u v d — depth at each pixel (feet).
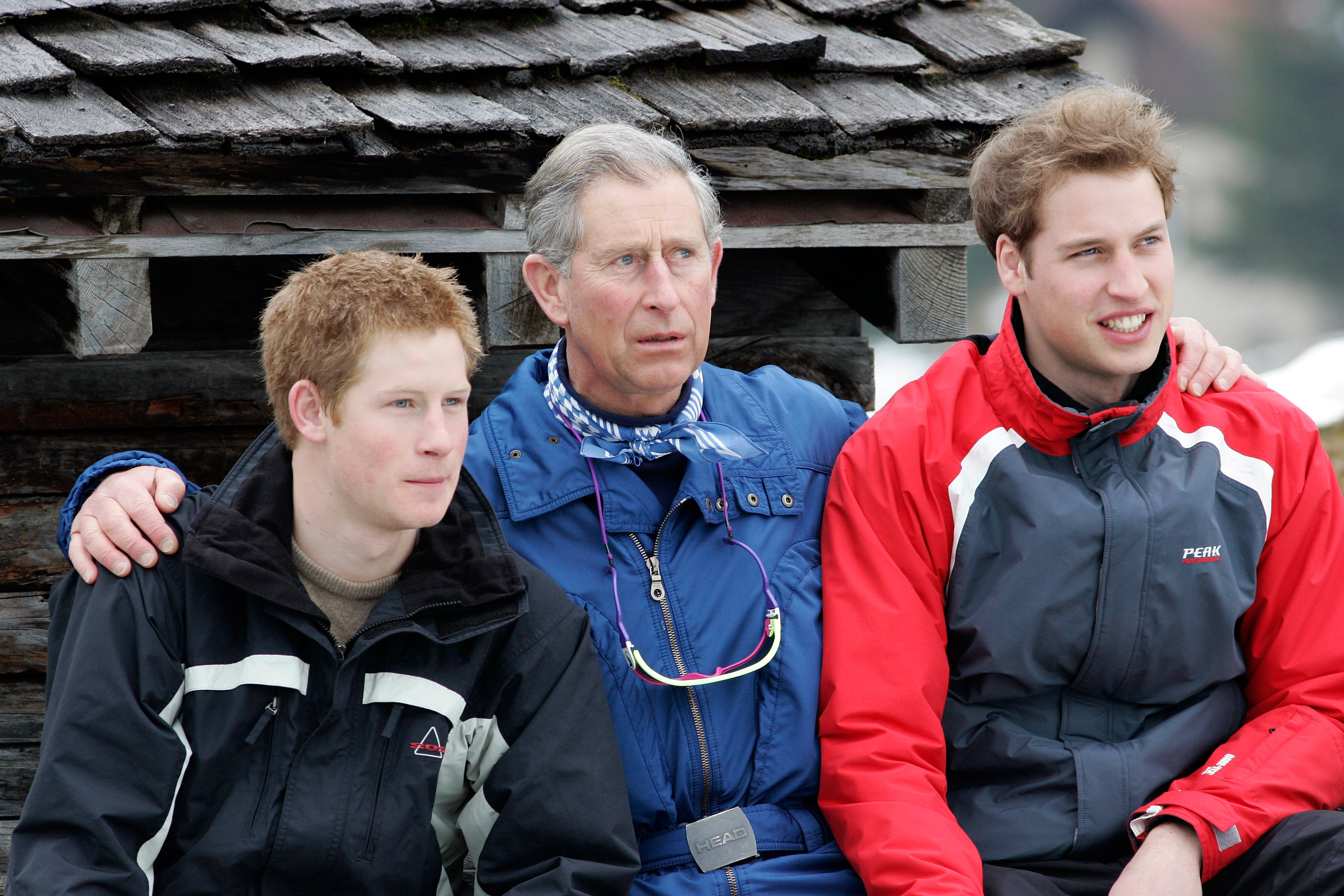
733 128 34.96
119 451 38.29
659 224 30.01
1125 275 29.96
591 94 35.53
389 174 34.47
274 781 26.76
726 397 34.06
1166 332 31.48
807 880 29.73
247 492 27.53
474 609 27.76
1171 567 30.76
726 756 30.58
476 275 37.78
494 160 35.12
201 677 26.68
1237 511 31.58
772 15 40.73
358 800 26.91
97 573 26.99
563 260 30.71
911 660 30.81
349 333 25.99
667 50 36.24
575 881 26.76
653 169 30.35
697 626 31.07
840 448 34.53
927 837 28.84
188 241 33.63
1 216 32.48
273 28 35.17
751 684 31.14
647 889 29.48
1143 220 29.96
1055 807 30.58
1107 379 31.71
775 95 36.58
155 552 27.12
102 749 25.79
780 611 31.65
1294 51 432.25
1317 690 31.37
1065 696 31.73
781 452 33.47
